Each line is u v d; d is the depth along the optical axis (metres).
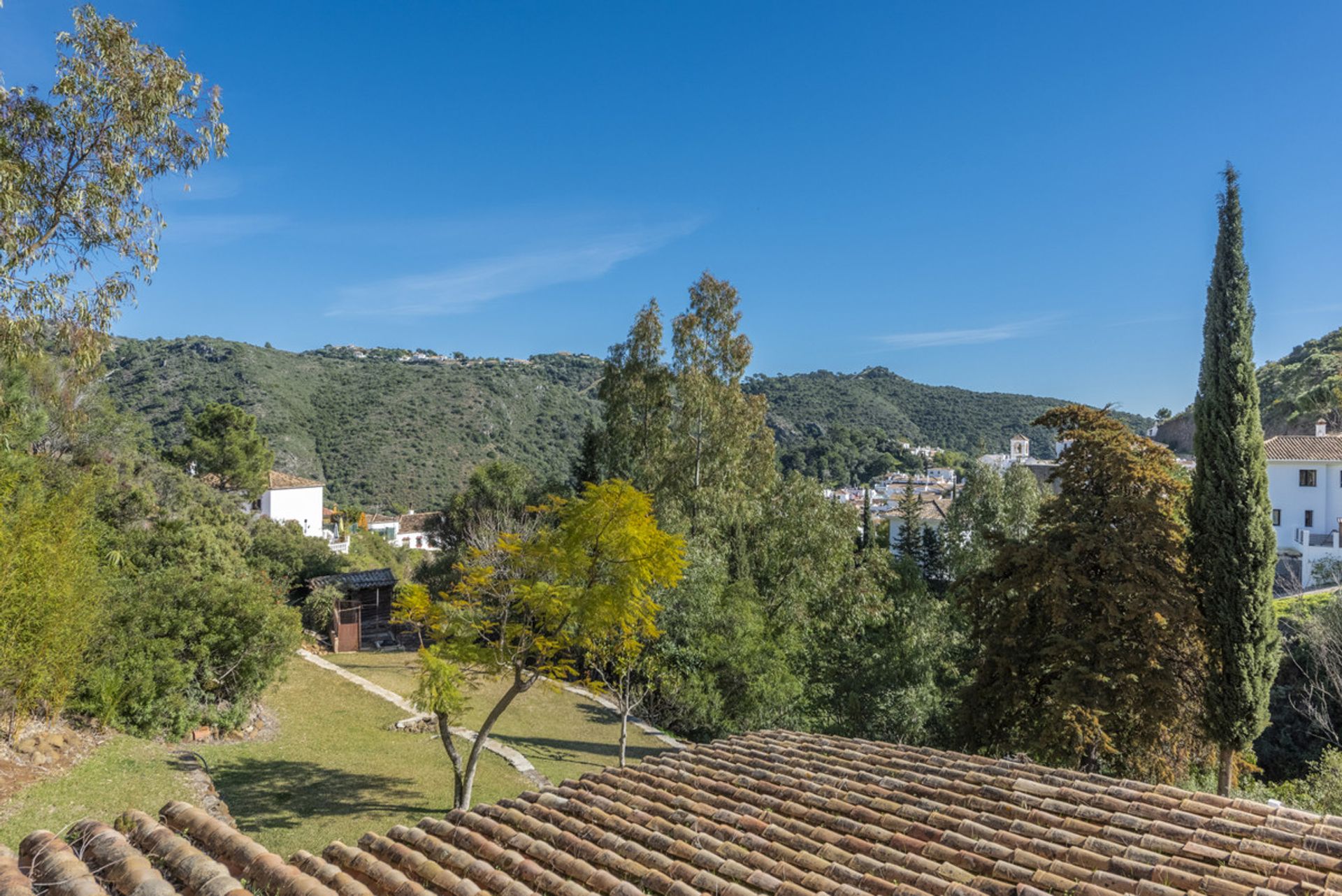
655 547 13.55
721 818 6.38
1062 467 16.94
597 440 34.81
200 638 16.00
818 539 26.88
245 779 14.49
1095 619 15.35
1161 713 14.24
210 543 21.45
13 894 3.36
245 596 16.72
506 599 14.27
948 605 27.33
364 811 13.62
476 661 13.88
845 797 6.74
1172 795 6.50
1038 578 15.59
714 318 31.53
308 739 17.52
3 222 10.61
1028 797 6.54
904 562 33.62
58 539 11.70
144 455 28.03
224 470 42.69
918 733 22.03
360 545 46.44
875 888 4.94
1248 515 14.40
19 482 14.28
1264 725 14.41
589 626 13.60
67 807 10.37
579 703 23.70
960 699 18.08
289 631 17.28
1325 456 37.41
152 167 12.31
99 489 18.39
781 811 6.52
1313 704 20.22
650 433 32.41
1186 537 15.41
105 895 3.54
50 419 20.23
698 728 22.08
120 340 75.44
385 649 28.72
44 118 11.19
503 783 16.09
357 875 5.13
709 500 27.84
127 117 11.55
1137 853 5.27
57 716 13.00
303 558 32.34
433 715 19.69
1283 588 33.84
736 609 22.53
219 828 4.92
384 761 16.61
